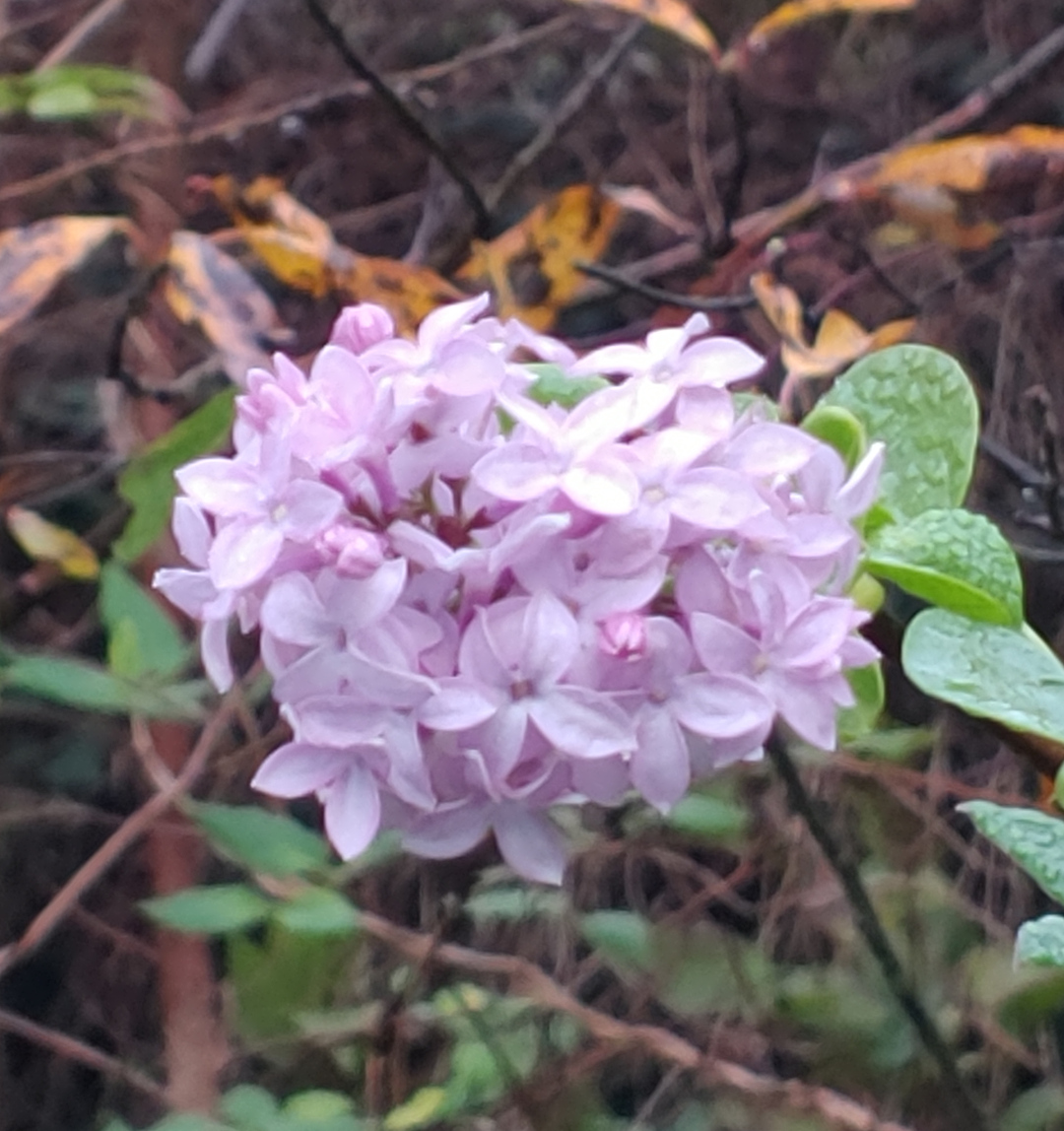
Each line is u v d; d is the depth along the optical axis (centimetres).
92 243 32
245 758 40
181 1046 38
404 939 37
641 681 17
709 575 18
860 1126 36
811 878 42
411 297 35
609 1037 36
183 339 43
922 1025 35
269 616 17
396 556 17
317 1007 35
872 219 42
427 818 18
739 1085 36
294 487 17
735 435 18
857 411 23
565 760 18
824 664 18
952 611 20
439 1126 37
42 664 28
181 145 40
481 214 39
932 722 44
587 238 37
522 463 17
